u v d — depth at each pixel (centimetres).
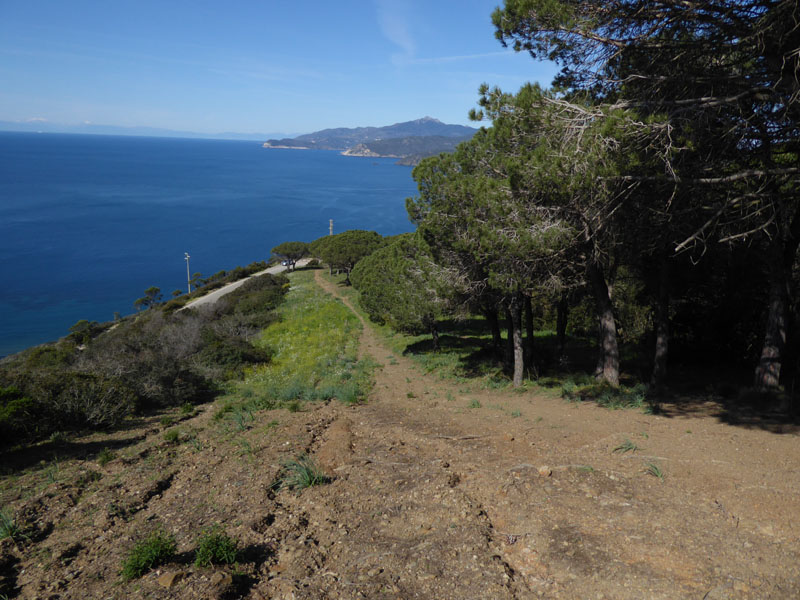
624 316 2155
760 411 980
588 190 1012
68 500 793
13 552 613
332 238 7406
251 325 4059
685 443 790
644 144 902
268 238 14750
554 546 504
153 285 9775
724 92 888
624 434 870
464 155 1459
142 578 504
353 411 1404
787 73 770
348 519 625
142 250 12838
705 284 1573
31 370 1491
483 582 454
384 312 3444
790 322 1417
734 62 870
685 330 1806
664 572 439
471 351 2636
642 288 1859
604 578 442
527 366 1933
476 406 1364
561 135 988
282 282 6806
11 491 862
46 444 1212
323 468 837
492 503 627
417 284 2273
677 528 508
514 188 1123
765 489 579
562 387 1532
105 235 14488
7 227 15000
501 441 937
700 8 785
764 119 877
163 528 646
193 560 534
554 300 1842
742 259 1395
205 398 1952
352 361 2583
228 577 481
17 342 6181
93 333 5466
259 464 885
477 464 795
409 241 2186
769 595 395
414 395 1644
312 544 563
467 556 500
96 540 629
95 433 1330
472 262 1549
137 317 5844
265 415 1412
